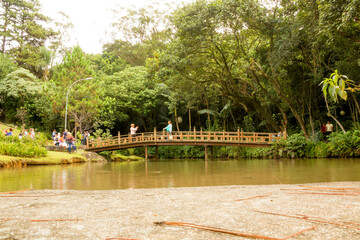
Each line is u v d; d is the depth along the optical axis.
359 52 16.42
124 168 13.30
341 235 1.90
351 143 16.77
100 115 29.98
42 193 4.84
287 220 2.31
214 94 28.00
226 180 7.62
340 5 11.56
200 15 17.08
